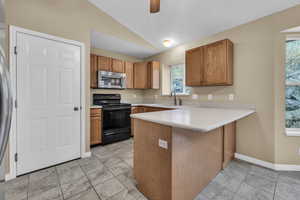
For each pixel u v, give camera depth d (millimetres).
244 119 2277
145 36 3234
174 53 3521
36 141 1944
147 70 3928
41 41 1960
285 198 1426
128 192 1520
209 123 1131
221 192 1527
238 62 2340
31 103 1897
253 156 2189
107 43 3184
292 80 2047
